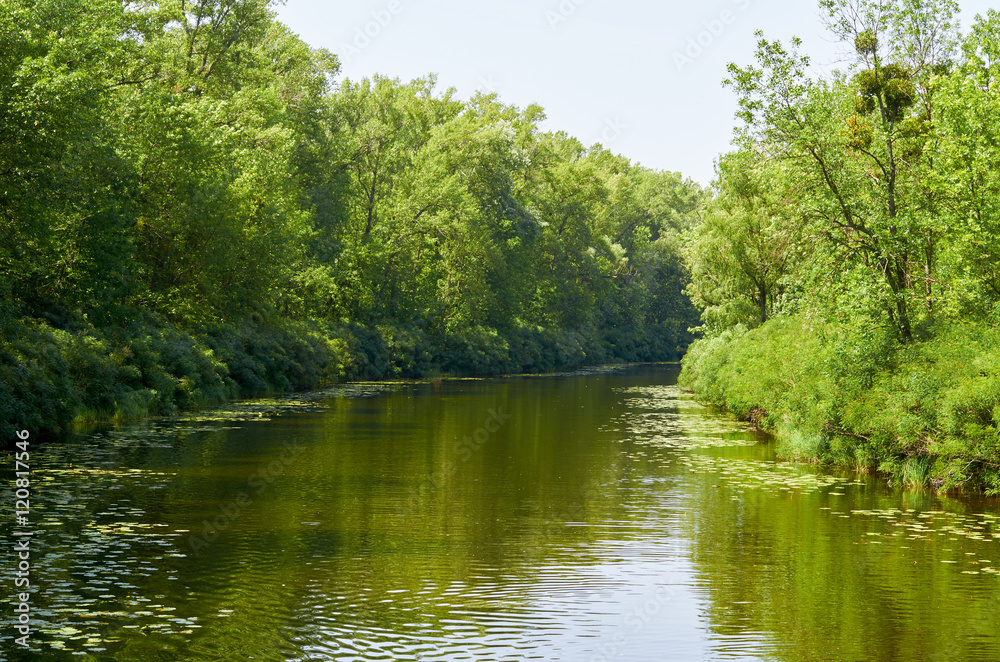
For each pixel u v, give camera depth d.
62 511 16.08
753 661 9.70
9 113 25.50
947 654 9.93
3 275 27.23
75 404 27.81
